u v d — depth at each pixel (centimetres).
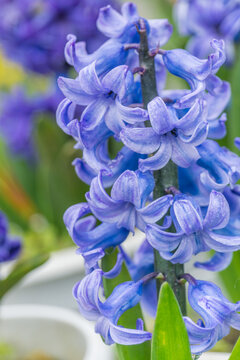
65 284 94
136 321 50
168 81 105
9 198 115
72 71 101
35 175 120
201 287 48
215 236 47
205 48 81
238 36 80
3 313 71
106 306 48
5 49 104
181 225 46
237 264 62
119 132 47
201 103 46
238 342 48
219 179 49
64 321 69
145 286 52
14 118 116
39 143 107
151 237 47
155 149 46
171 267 49
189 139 46
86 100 47
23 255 109
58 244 111
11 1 101
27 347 71
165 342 47
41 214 116
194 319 76
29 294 92
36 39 100
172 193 48
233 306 47
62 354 70
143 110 46
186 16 83
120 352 52
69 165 102
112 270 50
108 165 48
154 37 49
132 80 46
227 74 80
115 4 100
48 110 114
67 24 100
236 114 69
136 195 47
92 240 49
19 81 138
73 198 105
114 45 48
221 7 80
